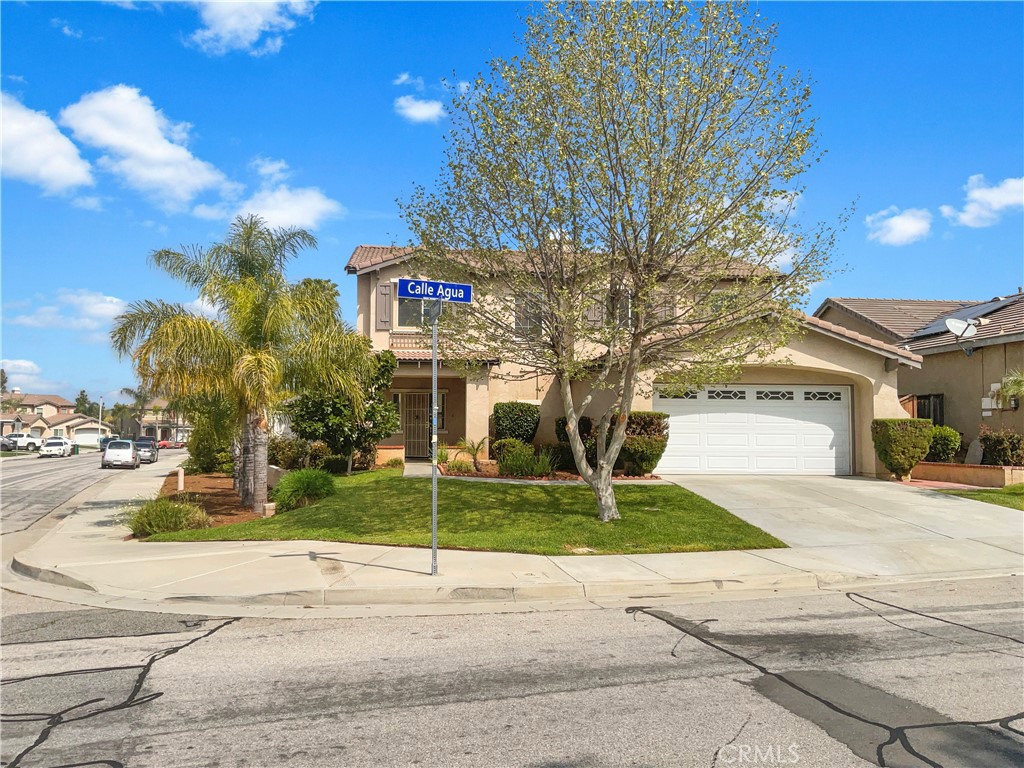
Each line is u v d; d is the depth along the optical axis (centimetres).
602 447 1230
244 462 1719
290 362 1524
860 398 1850
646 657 613
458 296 917
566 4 1109
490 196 1158
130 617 767
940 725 469
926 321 2448
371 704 508
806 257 1117
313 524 1242
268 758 425
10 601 847
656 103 1074
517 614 768
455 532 1151
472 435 1972
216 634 696
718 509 1317
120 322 1511
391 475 1753
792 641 661
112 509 1852
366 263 2280
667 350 1239
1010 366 1855
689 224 1080
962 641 661
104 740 451
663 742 443
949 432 1853
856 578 923
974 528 1219
